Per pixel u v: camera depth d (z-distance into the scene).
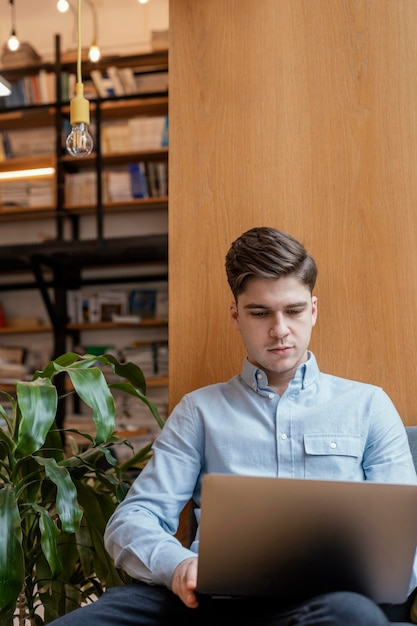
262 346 1.40
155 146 4.13
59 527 1.70
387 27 1.77
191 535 1.53
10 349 4.25
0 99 4.33
